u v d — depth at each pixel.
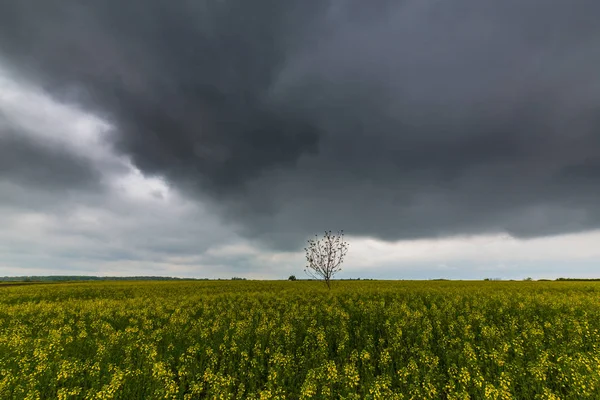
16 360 12.30
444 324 18.33
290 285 51.72
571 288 40.69
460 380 9.62
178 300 30.80
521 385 10.05
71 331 18.22
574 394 9.19
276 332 16.05
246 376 11.48
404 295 32.38
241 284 56.12
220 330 17.39
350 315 21.34
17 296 37.47
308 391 9.09
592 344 13.69
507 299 26.91
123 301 30.11
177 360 13.57
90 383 11.16
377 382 9.05
